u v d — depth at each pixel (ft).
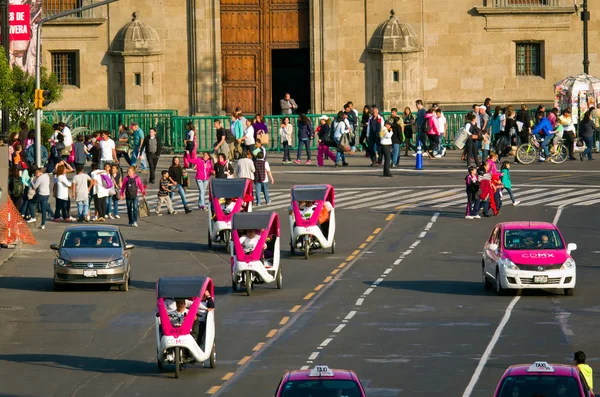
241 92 478.18
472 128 397.80
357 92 472.85
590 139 416.26
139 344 207.41
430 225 316.60
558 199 347.97
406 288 246.47
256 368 186.91
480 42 474.90
